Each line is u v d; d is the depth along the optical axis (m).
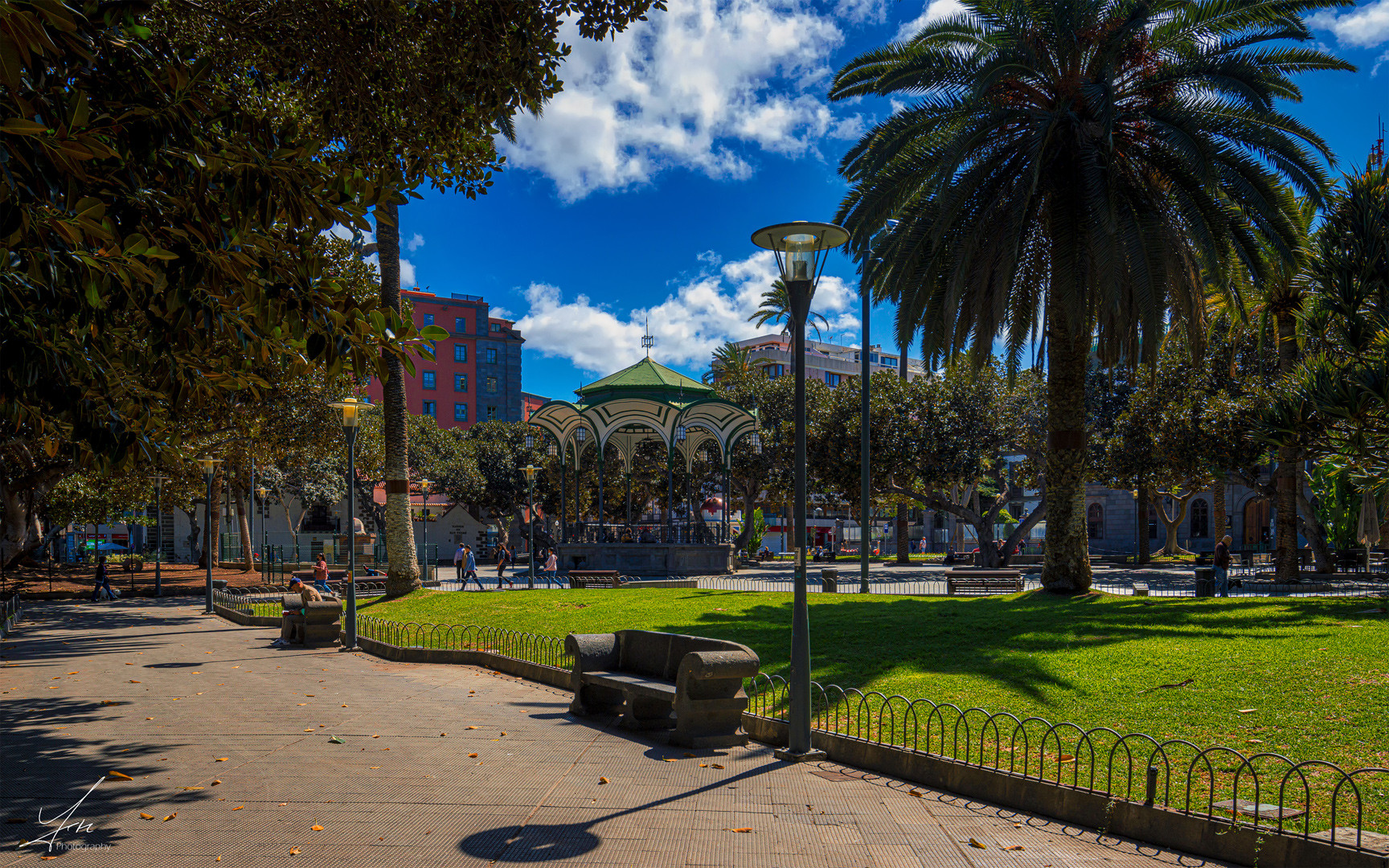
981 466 37.22
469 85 9.20
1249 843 4.87
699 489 51.12
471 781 6.50
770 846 5.12
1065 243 16.09
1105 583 26.92
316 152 8.45
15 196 3.90
